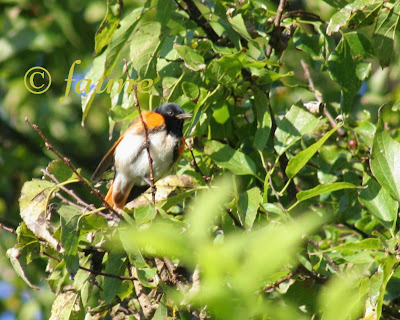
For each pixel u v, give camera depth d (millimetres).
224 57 7531
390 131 9055
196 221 1931
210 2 8289
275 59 8984
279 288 7227
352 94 8375
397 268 5996
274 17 8695
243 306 2109
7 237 13094
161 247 1818
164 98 8172
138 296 6617
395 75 11789
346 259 6703
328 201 8719
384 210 6875
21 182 15539
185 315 6199
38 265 10508
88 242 7273
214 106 8578
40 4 15406
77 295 6961
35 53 15367
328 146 8883
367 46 8359
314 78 11953
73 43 15039
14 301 13289
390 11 7887
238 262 1841
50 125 15805
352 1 8781
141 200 7250
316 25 8594
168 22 8242
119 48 8031
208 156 8523
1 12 15766
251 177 8594
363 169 8602
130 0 12828
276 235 1801
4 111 16031
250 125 8773
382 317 7090
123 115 8109
